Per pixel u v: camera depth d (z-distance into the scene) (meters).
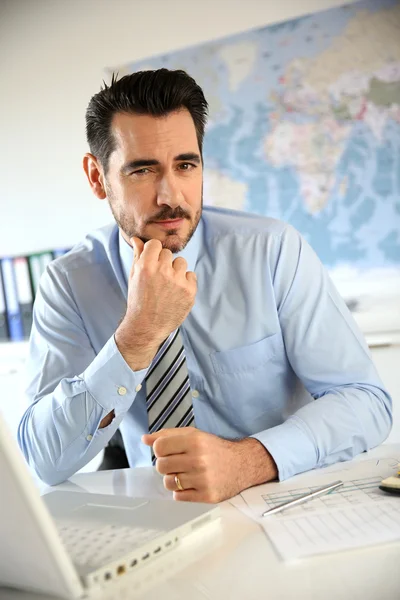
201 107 1.42
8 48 3.53
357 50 2.84
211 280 1.54
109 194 1.46
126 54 3.27
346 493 1.00
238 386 1.53
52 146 3.48
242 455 1.11
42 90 3.47
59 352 1.56
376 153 2.85
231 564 0.76
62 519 0.90
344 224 2.93
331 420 1.25
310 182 2.97
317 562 0.75
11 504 0.66
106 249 1.60
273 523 0.89
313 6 2.89
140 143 1.34
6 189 3.63
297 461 1.16
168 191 1.35
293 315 1.49
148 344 1.26
